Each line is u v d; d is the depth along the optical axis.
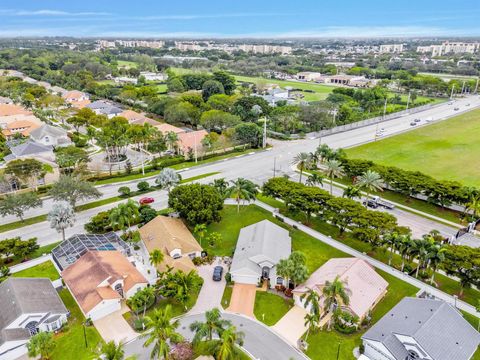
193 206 72.69
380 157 120.56
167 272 57.03
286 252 64.75
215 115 144.88
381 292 56.47
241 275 60.53
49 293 54.88
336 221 70.56
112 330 51.28
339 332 50.97
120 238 70.38
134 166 115.06
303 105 160.25
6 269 61.19
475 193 79.56
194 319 53.19
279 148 131.38
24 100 183.62
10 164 90.88
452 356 42.62
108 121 143.12
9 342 46.47
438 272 64.19
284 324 52.72
